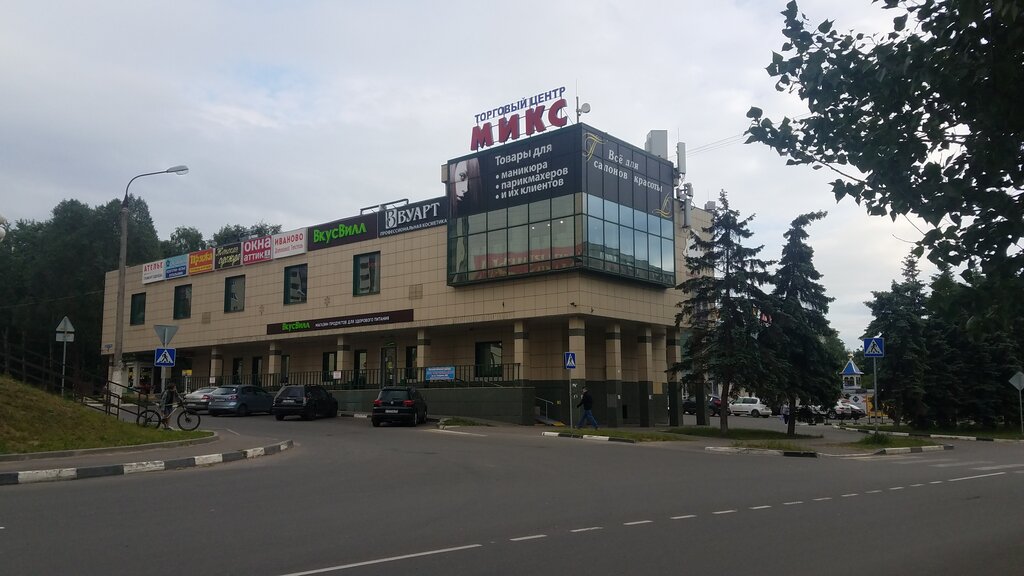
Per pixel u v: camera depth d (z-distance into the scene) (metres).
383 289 38.66
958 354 37.44
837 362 32.00
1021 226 5.32
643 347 36.25
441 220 36.59
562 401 34.62
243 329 45.75
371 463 16.30
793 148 6.62
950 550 7.86
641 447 22.47
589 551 7.59
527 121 33.59
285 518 9.34
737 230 29.52
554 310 31.80
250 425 29.30
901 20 5.85
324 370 44.00
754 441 24.20
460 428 28.55
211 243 81.44
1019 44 4.93
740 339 28.66
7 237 68.88
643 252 34.88
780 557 7.42
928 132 5.79
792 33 6.43
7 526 8.70
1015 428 37.75
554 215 32.19
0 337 61.59
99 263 60.62
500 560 7.17
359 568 6.81
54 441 15.91
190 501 10.67
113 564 6.89
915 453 23.06
